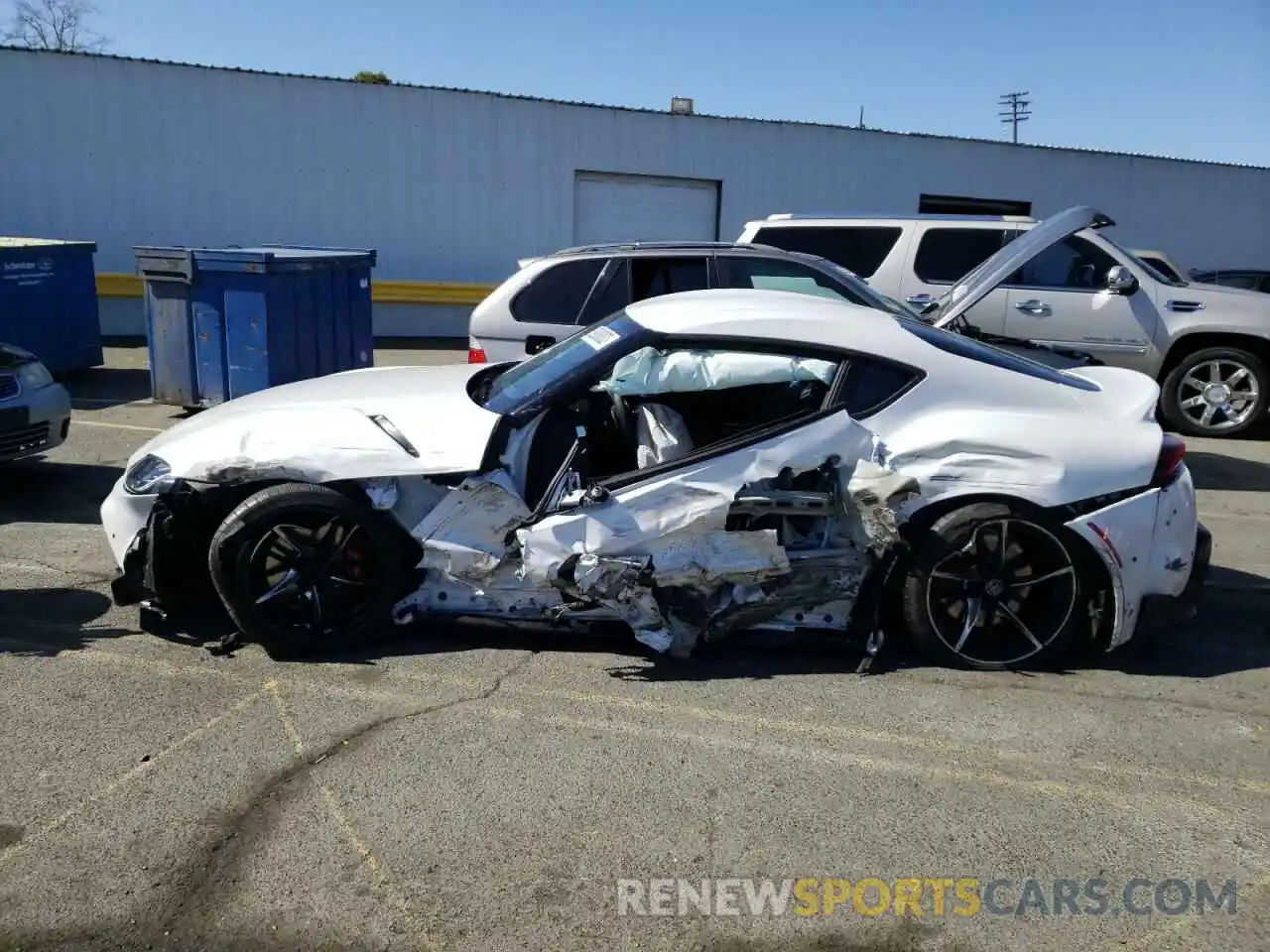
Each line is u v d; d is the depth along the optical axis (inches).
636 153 690.2
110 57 604.1
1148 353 356.5
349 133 646.5
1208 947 99.0
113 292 621.0
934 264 351.3
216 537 153.9
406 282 671.1
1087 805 123.0
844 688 153.0
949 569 155.2
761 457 151.3
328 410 165.0
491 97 661.3
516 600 157.6
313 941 97.5
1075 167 761.0
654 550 149.9
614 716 143.1
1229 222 805.2
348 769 127.9
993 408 157.6
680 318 161.9
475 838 113.9
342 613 159.9
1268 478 306.2
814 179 720.3
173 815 117.3
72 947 96.2
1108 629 156.3
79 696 146.7
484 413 159.0
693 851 112.4
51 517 245.1
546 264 283.4
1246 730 142.7
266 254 367.6
